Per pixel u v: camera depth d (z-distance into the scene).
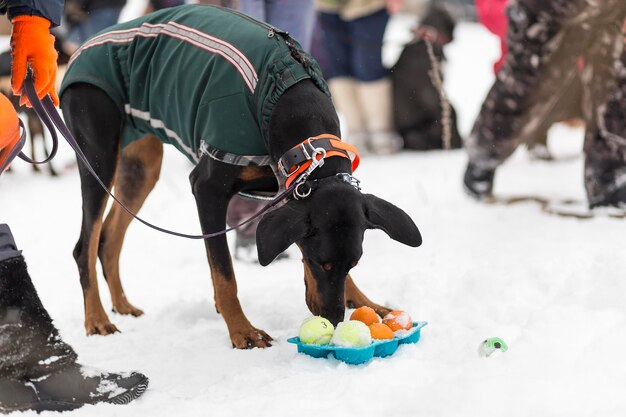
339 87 8.75
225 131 3.59
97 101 4.02
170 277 5.19
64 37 7.97
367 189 7.03
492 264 4.52
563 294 3.87
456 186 6.91
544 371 2.86
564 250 4.79
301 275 4.94
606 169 5.60
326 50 8.70
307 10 6.11
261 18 5.91
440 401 2.64
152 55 3.94
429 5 8.86
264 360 3.44
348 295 3.93
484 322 3.70
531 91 5.72
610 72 5.44
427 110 8.70
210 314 4.22
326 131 3.57
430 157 8.46
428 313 3.86
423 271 4.52
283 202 3.63
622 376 2.80
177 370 3.39
